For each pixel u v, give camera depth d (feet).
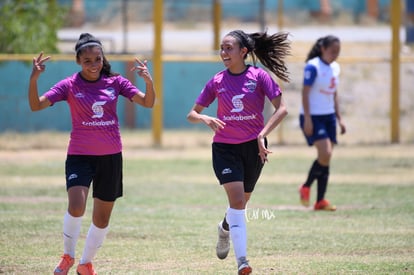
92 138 65.41
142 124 218.59
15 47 206.28
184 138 198.39
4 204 112.37
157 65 184.75
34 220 99.50
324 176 108.47
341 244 84.99
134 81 212.02
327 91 107.45
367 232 92.17
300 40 301.63
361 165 155.63
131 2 409.49
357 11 424.87
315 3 416.46
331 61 107.86
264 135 66.23
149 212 107.04
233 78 69.31
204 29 388.78
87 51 64.44
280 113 67.31
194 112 69.82
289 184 134.62
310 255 79.41
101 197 66.74
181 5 420.36
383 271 70.79
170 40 321.32
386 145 187.01
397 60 189.67
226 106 68.85
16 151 176.55
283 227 95.91
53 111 209.97
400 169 150.30
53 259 76.89
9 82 207.51
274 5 411.95
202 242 86.33
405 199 118.01
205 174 145.48
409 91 239.09
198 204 114.42
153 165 156.56
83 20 375.04
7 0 209.97
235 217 66.44
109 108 65.72
